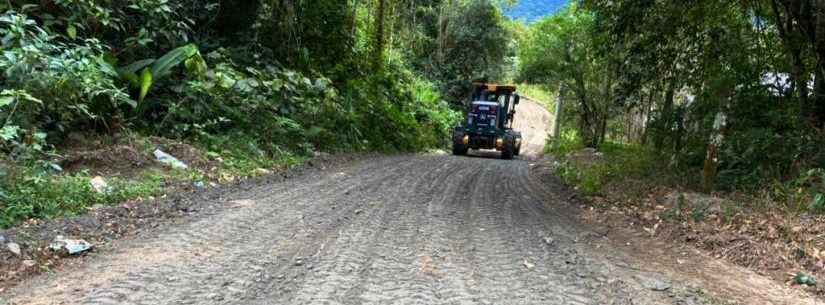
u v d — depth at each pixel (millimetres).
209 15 11914
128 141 7762
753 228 5945
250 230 5199
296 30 14859
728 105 9547
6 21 6832
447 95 29172
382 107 17000
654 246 5730
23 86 6445
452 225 5859
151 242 4695
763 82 10445
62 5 7926
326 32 16453
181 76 10023
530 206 7590
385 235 5238
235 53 11906
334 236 5105
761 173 8023
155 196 6289
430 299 3625
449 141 23516
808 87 9836
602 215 7234
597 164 11164
